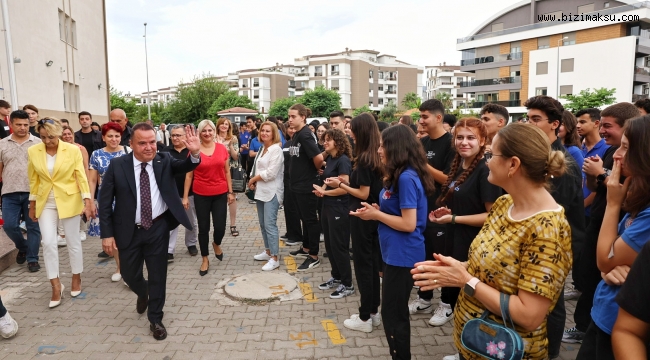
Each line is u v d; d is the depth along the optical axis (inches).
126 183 141.8
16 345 137.9
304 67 3312.0
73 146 177.0
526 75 1809.8
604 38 1595.7
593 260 126.6
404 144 109.4
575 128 155.6
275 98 3216.0
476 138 118.8
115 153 205.2
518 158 66.3
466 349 71.9
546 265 63.1
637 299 51.0
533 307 63.6
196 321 154.8
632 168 64.6
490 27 2030.0
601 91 1353.3
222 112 1145.4
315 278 199.6
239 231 294.5
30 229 206.2
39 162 167.5
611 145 135.3
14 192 204.4
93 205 182.1
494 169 70.2
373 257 146.3
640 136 63.2
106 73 869.8
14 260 217.9
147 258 144.3
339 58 3031.5
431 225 154.9
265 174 205.2
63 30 660.1
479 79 1978.3
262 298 171.3
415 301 164.4
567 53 1614.2
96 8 816.3
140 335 144.6
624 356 51.8
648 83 1582.2
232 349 134.9
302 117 208.1
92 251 241.1
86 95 761.6
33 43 551.2
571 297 173.5
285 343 138.3
